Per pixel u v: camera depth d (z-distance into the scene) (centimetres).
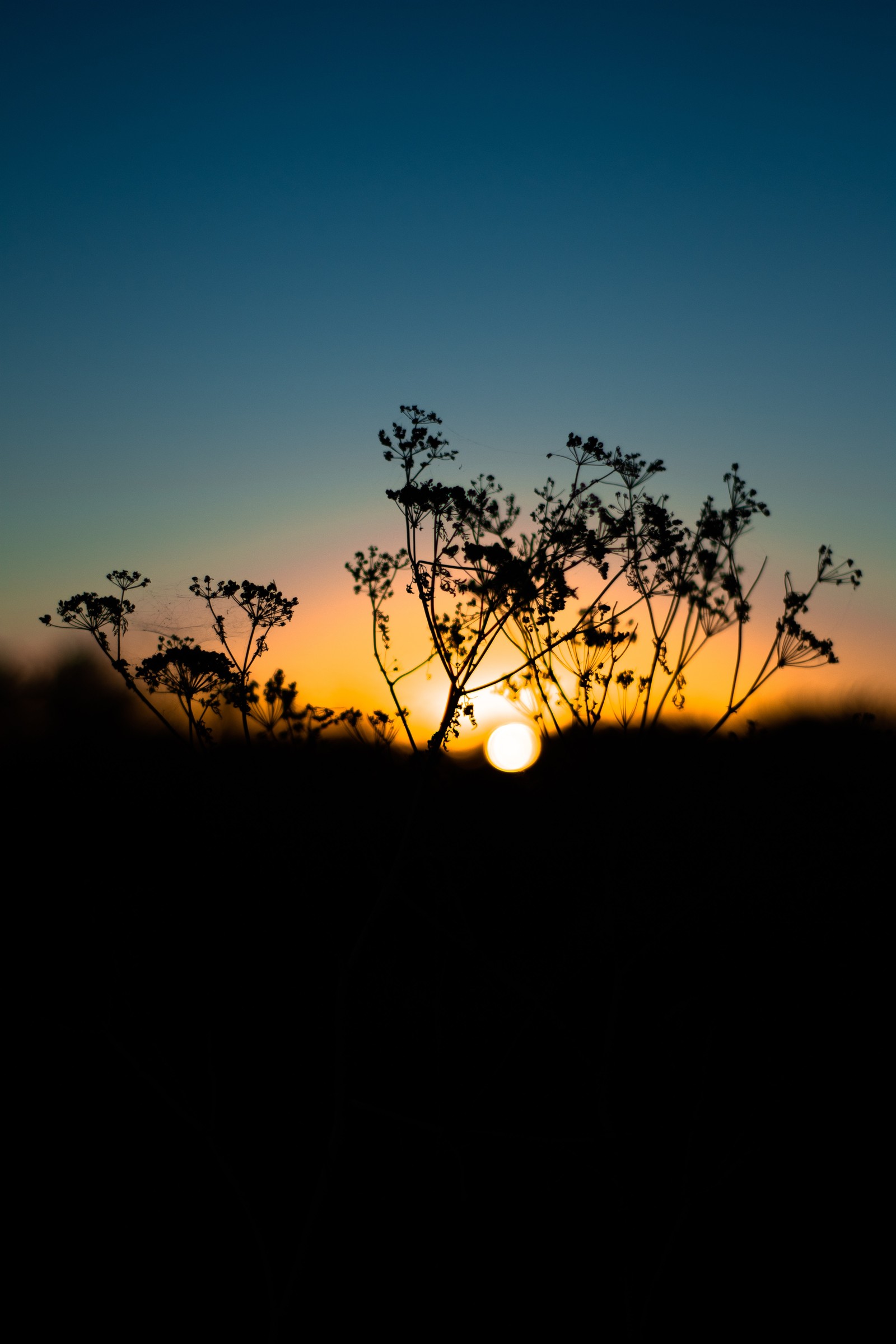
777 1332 307
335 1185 372
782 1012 413
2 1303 313
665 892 406
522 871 457
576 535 353
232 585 390
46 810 618
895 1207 351
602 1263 344
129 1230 350
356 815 406
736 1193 365
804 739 476
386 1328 313
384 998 416
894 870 430
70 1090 401
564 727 401
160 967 410
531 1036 424
